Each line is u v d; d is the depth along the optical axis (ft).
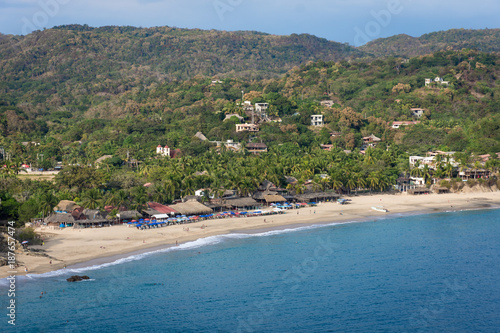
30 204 455.22
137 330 257.96
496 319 280.72
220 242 415.23
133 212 479.41
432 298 305.94
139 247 392.27
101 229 442.50
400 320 277.44
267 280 329.31
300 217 520.01
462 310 290.56
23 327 256.93
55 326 258.57
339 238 435.53
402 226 485.15
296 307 289.53
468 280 335.06
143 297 297.53
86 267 341.82
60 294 296.71
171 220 473.26
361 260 372.99
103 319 268.21
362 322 273.54
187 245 403.34
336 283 326.44
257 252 388.16
